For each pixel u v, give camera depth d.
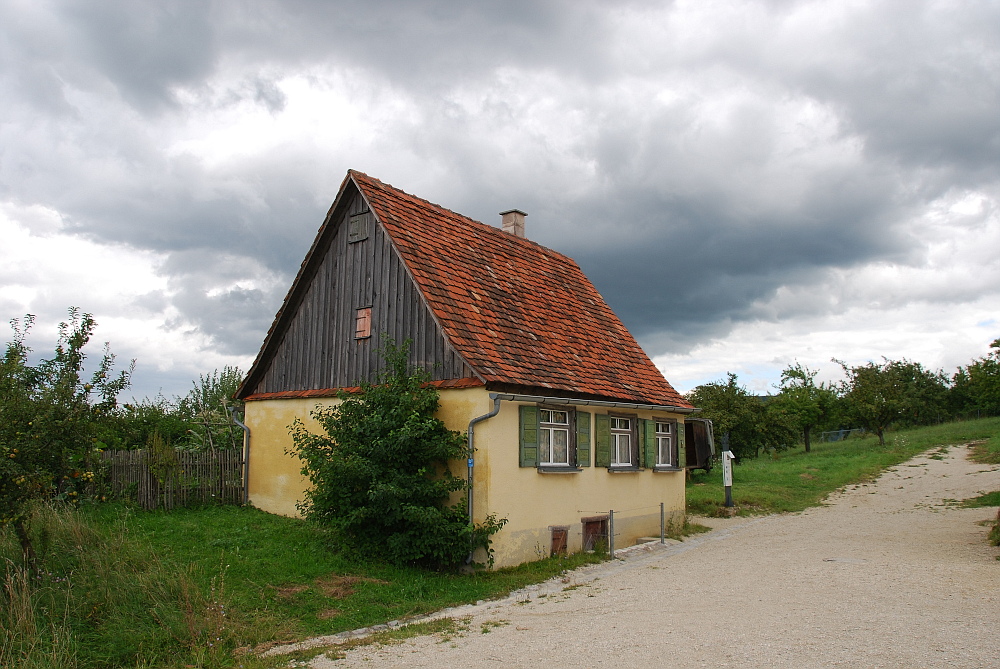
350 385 15.50
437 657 7.56
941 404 55.62
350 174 15.85
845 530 17.77
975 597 9.01
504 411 13.17
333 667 7.32
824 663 6.57
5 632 7.53
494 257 17.73
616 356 18.48
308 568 11.52
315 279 16.88
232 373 22.95
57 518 10.53
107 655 7.67
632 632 8.17
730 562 13.47
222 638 8.28
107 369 9.89
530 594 11.20
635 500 17.14
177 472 15.62
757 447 34.69
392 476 12.39
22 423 8.91
